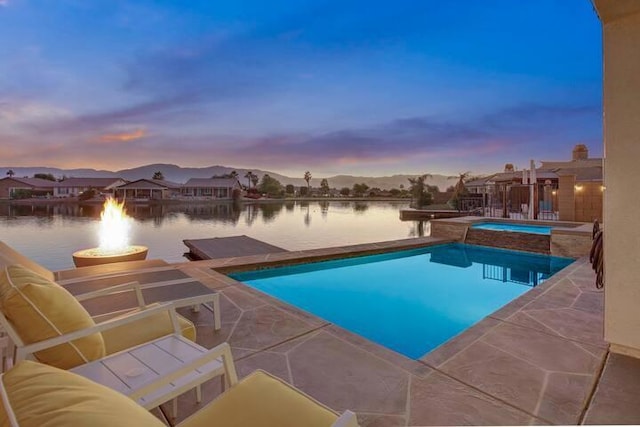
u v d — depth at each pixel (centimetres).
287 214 4225
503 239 895
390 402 212
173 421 197
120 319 197
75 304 185
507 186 1867
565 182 1350
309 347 290
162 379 140
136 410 87
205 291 338
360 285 648
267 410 140
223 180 6138
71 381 86
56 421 68
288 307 392
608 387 224
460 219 1060
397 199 7100
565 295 418
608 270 269
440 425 191
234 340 305
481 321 339
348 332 323
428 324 473
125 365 184
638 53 251
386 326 467
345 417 110
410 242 907
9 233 2198
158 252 1683
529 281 675
